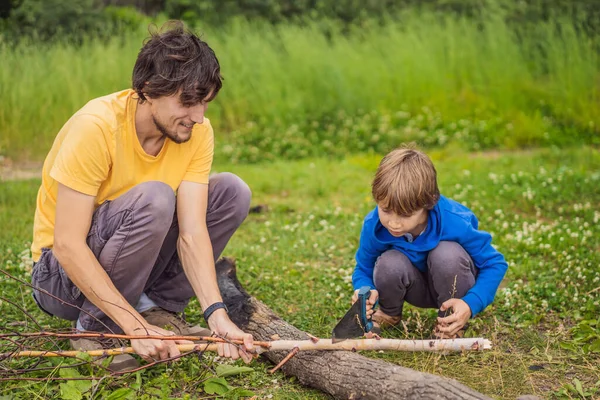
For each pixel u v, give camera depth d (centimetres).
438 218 337
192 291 353
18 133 854
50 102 895
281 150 896
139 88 294
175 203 329
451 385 267
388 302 356
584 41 1059
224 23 1347
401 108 1012
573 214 584
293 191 704
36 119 884
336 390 293
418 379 273
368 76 1045
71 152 295
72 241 296
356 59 1073
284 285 433
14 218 577
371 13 1405
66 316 337
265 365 332
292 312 399
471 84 1050
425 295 362
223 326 306
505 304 388
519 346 351
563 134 925
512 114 979
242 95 1009
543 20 1232
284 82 1031
